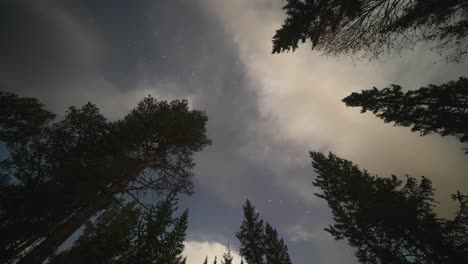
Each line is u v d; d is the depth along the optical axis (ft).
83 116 31.50
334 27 21.16
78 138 32.37
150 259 23.20
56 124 30.58
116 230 32.94
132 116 37.88
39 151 28.63
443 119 24.99
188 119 39.47
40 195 25.72
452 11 18.03
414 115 27.58
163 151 39.58
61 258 28.81
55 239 24.82
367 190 37.83
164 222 26.32
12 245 25.75
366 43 21.04
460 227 26.27
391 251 32.50
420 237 28.40
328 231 45.09
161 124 35.58
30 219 26.43
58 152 29.78
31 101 26.45
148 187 35.14
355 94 32.19
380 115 31.19
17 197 25.46
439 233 27.17
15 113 25.64
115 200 31.19
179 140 39.60
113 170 29.07
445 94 23.85
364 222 35.40
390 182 35.68
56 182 27.96
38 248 23.79
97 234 31.45
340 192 46.42
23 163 28.50
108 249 25.27
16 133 27.12
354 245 40.22
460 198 25.44
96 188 29.37
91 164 27.81
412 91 26.22
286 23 21.74
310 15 20.67
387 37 20.40
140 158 35.53
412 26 19.54
